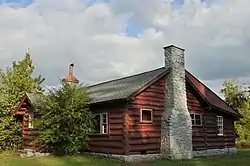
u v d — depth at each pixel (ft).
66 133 59.11
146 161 56.65
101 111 63.16
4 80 85.97
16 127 82.69
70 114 58.39
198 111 73.36
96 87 81.15
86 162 52.54
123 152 56.18
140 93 60.49
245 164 53.62
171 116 62.49
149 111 61.77
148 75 69.31
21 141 81.97
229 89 142.31
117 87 69.05
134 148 57.31
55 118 58.49
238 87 141.49
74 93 61.05
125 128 56.75
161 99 64.59
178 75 66.69
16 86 86.74
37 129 68.08
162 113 64.18
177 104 64.69
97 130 63.52
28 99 75.51
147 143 59.82
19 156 64.49
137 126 58.80
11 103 83.76
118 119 58.65
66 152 60.29
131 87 62.75
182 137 63.82
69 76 84.43
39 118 65.21
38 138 64.44
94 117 63.31
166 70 65.21
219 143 77.92
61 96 60.03
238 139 119.14
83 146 63.21
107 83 81.97
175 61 66.85
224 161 58.13
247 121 120.16
